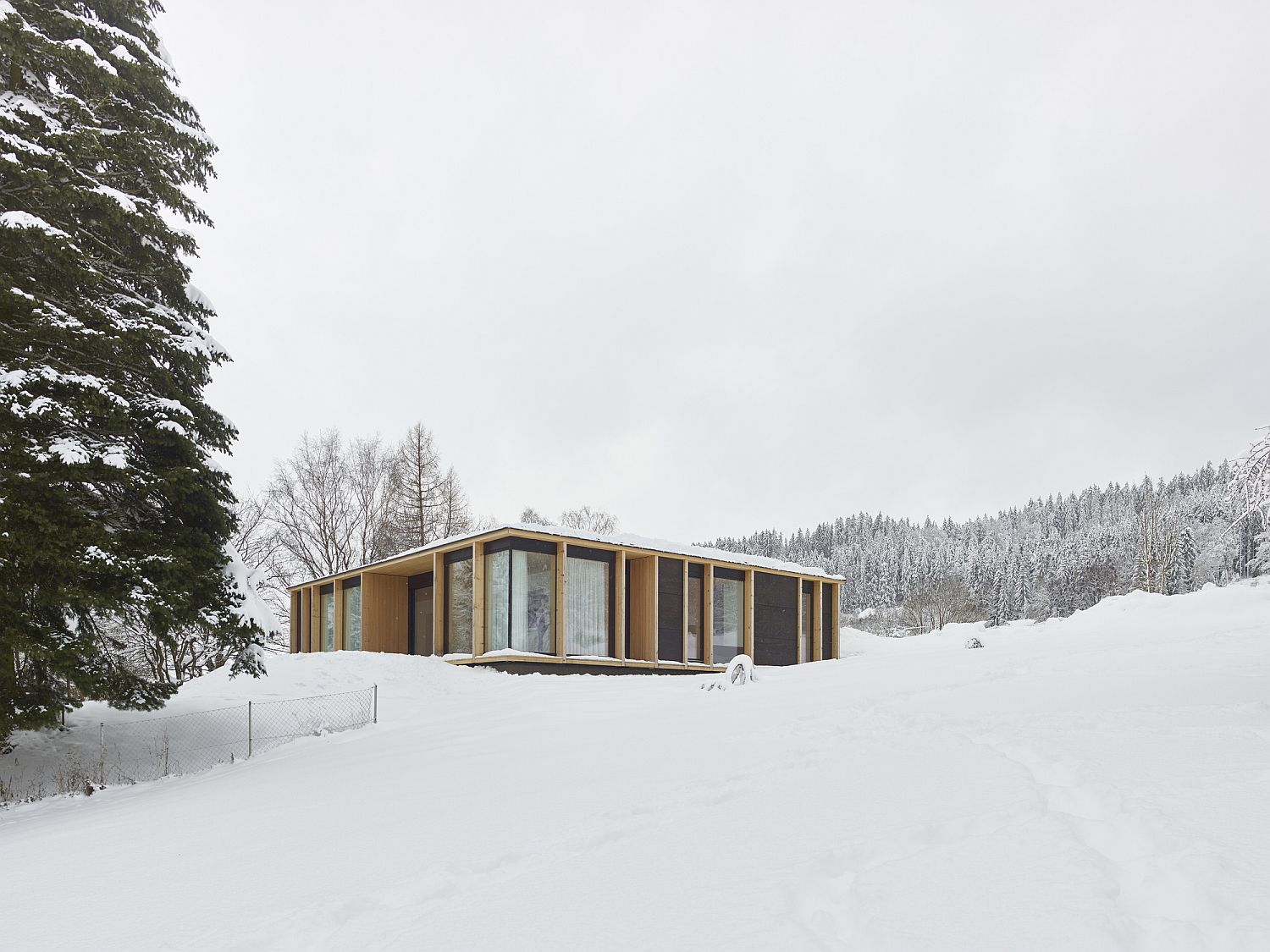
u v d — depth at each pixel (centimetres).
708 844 359
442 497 3547
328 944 289
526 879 338
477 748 866
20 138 997
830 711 790
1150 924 226
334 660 1638
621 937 261
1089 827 329
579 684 1482
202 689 1466
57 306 1002
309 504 3344
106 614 984
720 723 807
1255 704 616
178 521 1065
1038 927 231
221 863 448
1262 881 246
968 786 418
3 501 834
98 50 1135
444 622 2072
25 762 1094
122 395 1022
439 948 269
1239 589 2089
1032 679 918
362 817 540
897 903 258
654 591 2130
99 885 427
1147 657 1062
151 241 1126
